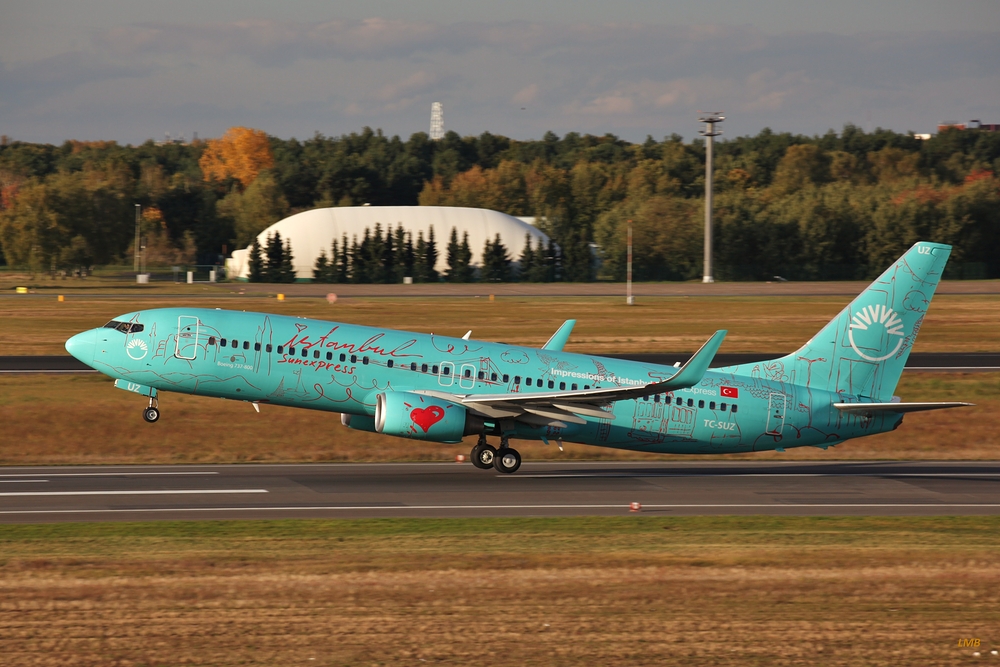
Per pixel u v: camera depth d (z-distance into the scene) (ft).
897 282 450.71
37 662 204.74
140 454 481.46
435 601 244.83
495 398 411.54
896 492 415.64
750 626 233.76
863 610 246.47
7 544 293.64
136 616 230.68
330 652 212.23
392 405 410.11
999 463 506.89
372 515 347.36
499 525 332.80
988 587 266.16
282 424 547.49
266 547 294.25
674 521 344.90
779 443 451.53
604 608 242.58
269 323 434.30
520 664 208.85
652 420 438.81
